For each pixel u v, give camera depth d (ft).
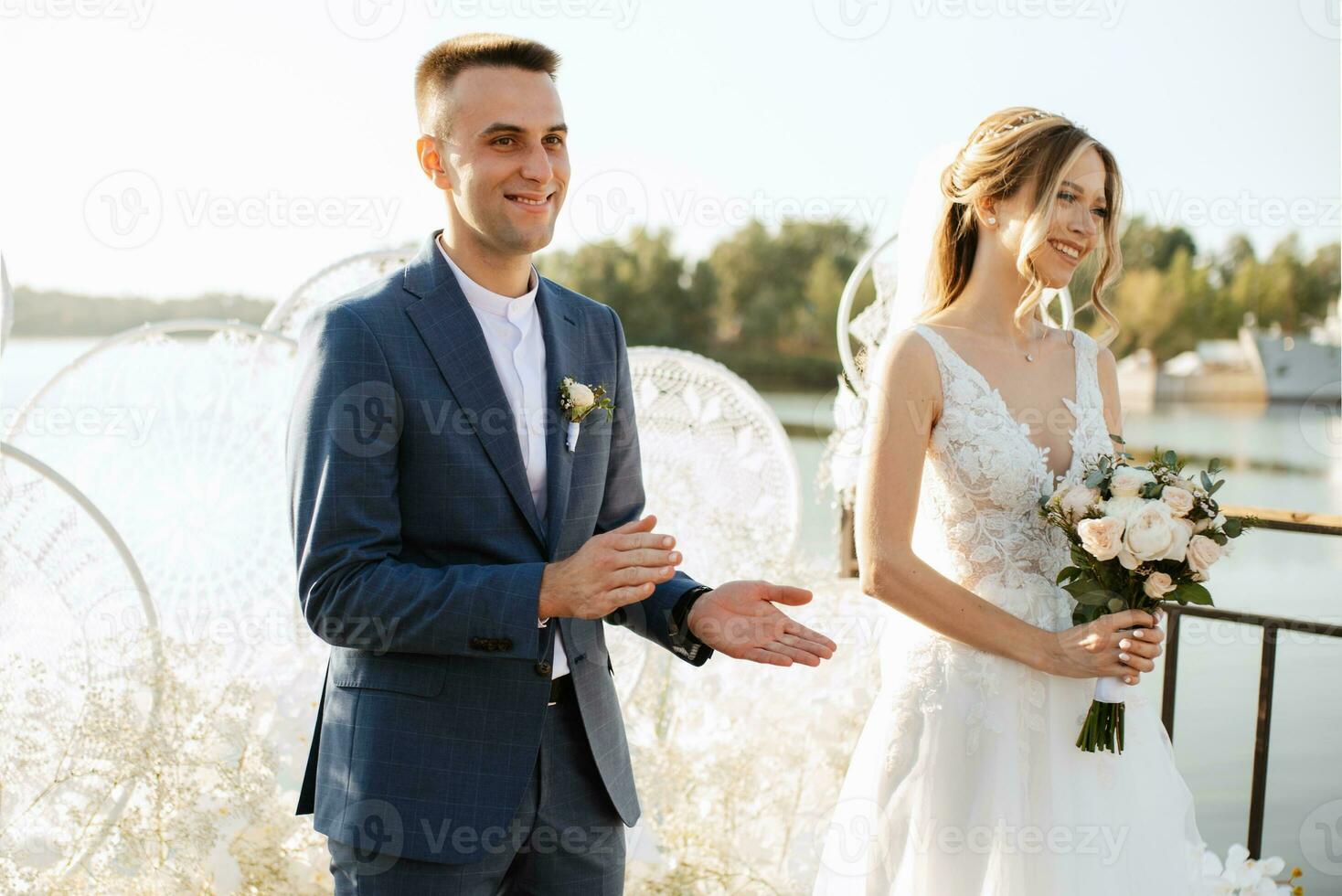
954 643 6.67
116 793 8.66
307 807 5.93
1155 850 6.63
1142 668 6.30
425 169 5.87
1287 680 16.83
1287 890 8.35
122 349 9.21
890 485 6.59
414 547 5.58
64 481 8.63
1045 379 7.03
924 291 7.47
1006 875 6.40
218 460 9.27
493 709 5.46
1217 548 6.21
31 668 8.64
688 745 9.75
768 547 10.10
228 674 8.93
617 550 5.14
